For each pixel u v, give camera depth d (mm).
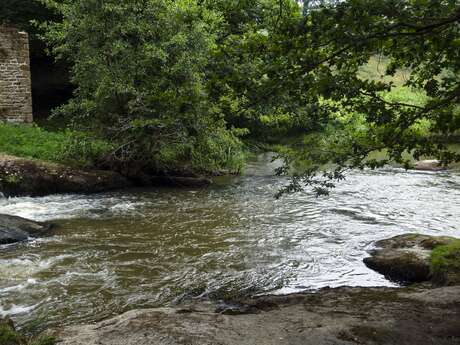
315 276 6699
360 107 4355
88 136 13922
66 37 13789
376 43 3766
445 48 3852
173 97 4664
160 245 8047
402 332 4164
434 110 4430
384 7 3248
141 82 13516
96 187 13016
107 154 14000
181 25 12828
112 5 12672
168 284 6340
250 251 7762
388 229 9102
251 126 22500
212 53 4004
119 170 14094
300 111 4488
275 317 4605
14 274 6633
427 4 3236
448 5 3264
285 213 10430
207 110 4633
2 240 7988
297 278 6625
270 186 14062
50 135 15648
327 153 4551
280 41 3717
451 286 5473
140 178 14133
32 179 12062
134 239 8391
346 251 7762
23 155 13312
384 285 6418
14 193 11758
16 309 5520
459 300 4922
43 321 5219
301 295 5523
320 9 3477
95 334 4176
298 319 4520
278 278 6613
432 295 5125
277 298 5473
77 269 6855
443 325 4312
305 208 10914
